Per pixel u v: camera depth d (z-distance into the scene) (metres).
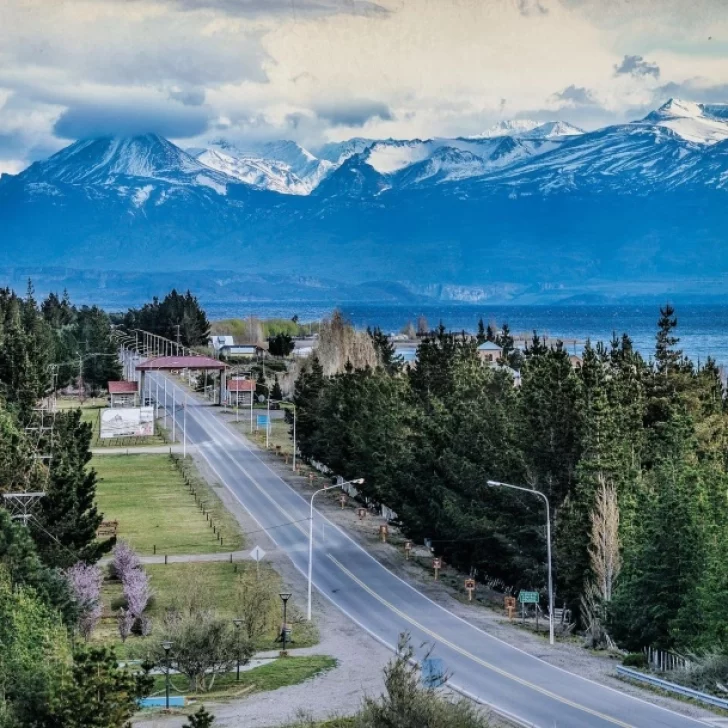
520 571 126.88
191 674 88.81
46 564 108.06
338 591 127.00
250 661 96.81
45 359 181.12
